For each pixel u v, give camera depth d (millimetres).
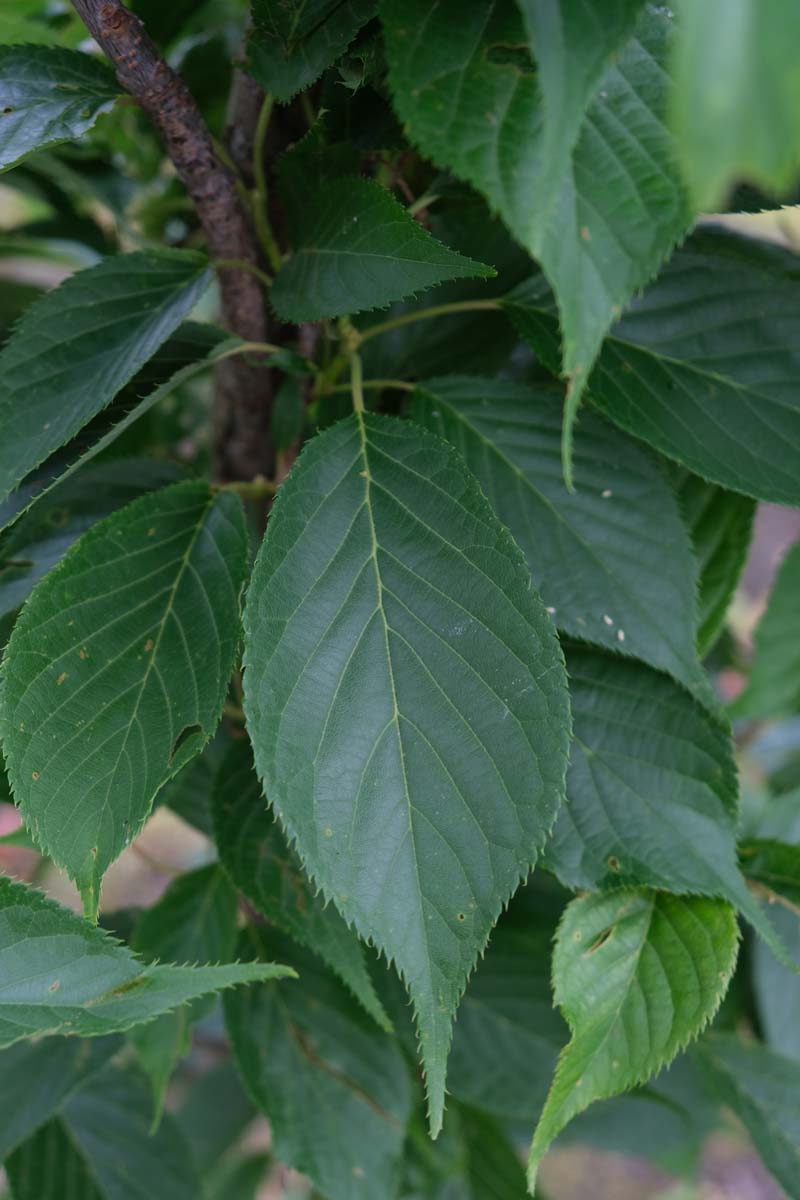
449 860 561
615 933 596
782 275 605
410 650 566
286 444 648
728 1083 675
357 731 563
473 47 528
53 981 563
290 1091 670
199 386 856
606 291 520
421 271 565
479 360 657
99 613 577
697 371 601
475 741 562
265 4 569
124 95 586
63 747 566
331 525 572
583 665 616
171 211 741
